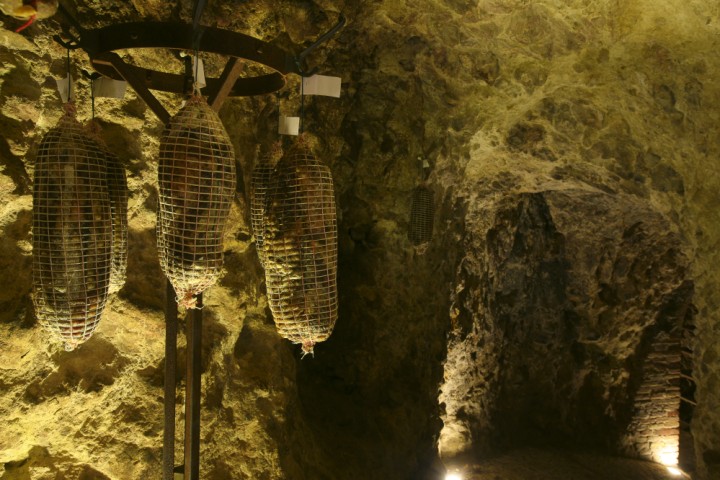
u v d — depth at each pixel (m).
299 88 3.06
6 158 1.78
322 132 3.53
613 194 4.47
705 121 3.51
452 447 4.80
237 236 2.56
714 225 3.76
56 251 1.37
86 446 2.12
